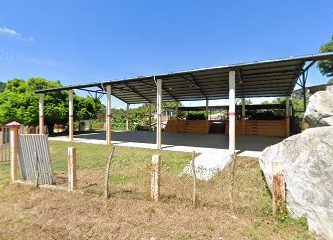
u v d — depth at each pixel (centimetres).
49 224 569
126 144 1747
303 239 480
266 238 485
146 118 3831
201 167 910
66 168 1076
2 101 2697
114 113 4119
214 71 1415
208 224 538
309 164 542
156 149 1477
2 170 1069
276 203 576
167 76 1521
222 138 2070
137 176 914
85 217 588
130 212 603
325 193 502
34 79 2880
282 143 676
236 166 998
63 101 2828
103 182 838
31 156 860
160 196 688
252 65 1244
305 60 1143
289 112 2312
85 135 2573
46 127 2625
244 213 591
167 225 538
